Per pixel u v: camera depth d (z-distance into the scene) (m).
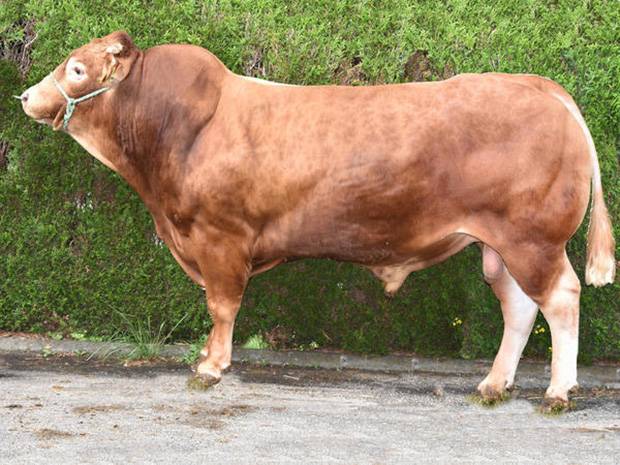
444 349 9.66
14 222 9.57
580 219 7.46
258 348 9.67
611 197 9.41
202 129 7.61
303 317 9.66
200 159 7.54
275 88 7.69
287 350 9.66
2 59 9.46
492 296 9.48
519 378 9.22
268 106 7.57
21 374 8.74
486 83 7.48
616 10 9.45
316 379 9.04
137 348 9.49
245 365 9.47
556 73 9.44
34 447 6.66
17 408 7.61
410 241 7.50
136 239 9.58
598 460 6.71
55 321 9.75
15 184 9.52
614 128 9.42
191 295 9.62
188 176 7.57
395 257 7.65
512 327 8.13
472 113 7.33
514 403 8.27
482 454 6.81
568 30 9.45
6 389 8.19
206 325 9.67
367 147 7.32
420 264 7.81
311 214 7.47
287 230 7.57
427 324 9.59
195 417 7.55
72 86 7.74
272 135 7.47
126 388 8.38
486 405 8.10
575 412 8.00
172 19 9.41
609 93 9.39
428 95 7.43
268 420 7.54
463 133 7.30
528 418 7.78
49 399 7.92
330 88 7.64
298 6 9.55
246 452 6.71
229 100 7.65
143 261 9.62
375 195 7.34
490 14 9.48
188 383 7.88
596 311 9.48
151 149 7.75
